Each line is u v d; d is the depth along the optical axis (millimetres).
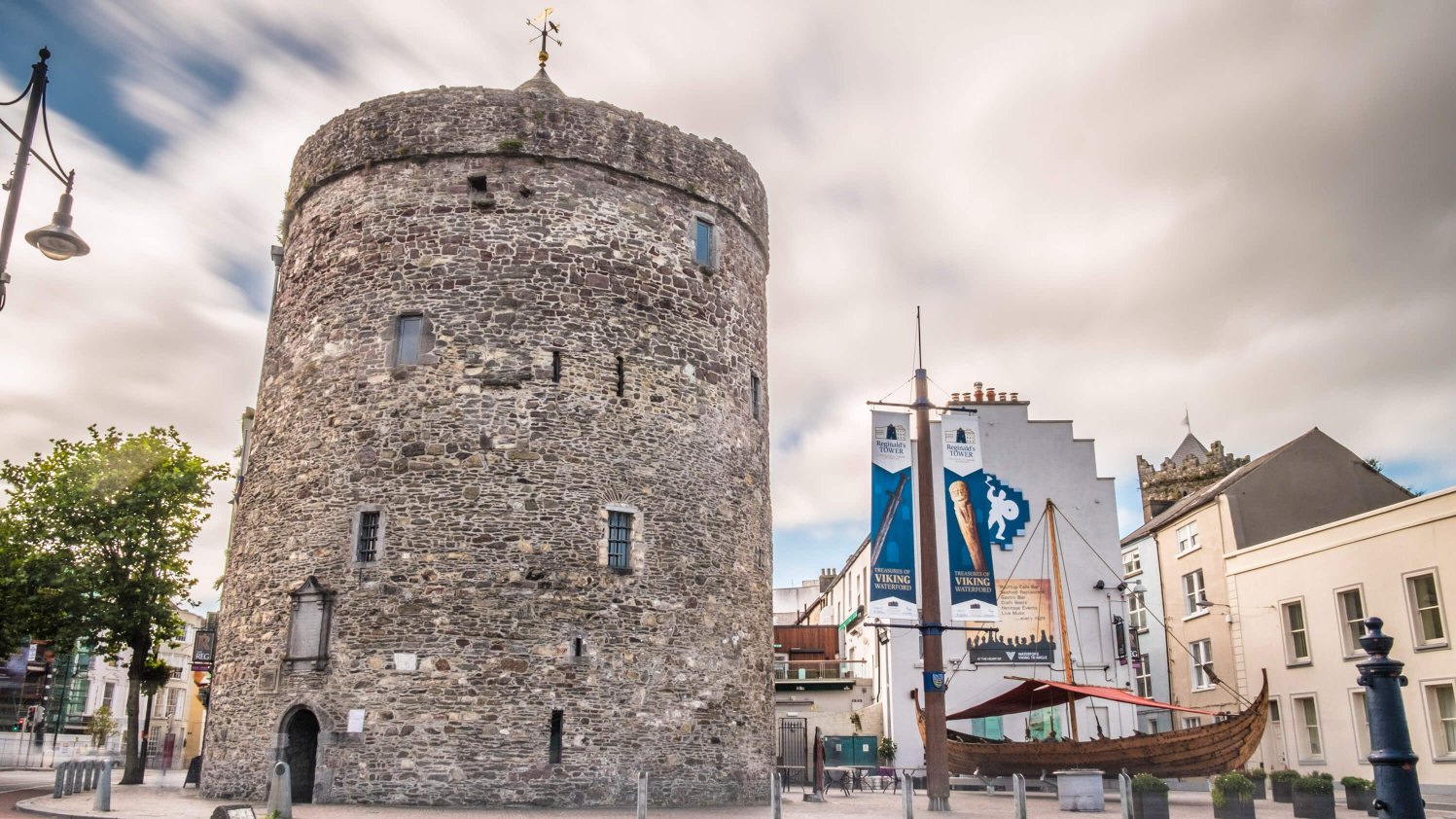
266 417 23672
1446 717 25172
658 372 23266
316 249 23797
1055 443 37062
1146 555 40938
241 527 23469
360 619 20641
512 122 23297
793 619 75312
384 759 19844
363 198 23391
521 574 20844
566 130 23500
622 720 20906
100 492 29781
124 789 25719
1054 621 35469
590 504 21656
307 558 21500
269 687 21062
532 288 22406
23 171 11609
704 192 25109
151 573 30047
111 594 29328
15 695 52781
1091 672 35188
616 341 22828
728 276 25359
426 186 23047
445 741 19875
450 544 20844
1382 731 8492
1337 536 28781
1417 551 26094
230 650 22328
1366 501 34219
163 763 42094
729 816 18734
